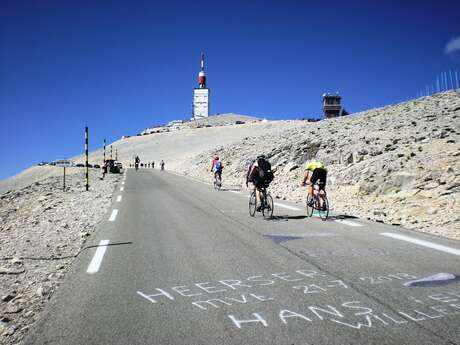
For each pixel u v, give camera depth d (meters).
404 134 21.78
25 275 6.52
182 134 163.75
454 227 9.69
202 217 12.11
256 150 34.53
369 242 8.07
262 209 11.86
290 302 4.83
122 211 13.89
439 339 3.76
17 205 20.50
